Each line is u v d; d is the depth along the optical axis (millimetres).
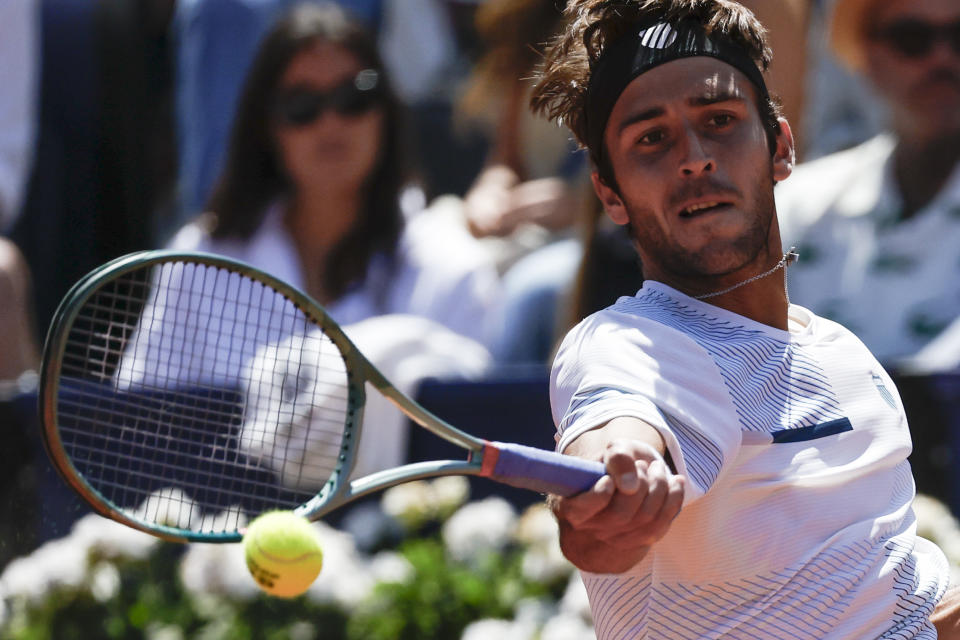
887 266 16844
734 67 7832
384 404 14836
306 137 18250
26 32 20984
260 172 18750
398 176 18875
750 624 7203
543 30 20641
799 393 7633
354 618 13797
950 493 14031
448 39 23828
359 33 18672
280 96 18422
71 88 21922
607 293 16781
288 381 13883
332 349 14375
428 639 13805
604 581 7574
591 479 6371
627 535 6211
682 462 6707
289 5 21984
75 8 21953
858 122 20656
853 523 7492
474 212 20578
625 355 7160
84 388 13828
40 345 21438
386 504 15117
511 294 18828
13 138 21031
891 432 7801
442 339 16828
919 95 16969
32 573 13820
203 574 13867
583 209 17062
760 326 7781
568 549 6578
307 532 6859
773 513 7293
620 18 7918
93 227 22281
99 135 22188
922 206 16953
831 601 7266
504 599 13953
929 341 16266
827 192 17672
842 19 17938
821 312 17188
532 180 21062
